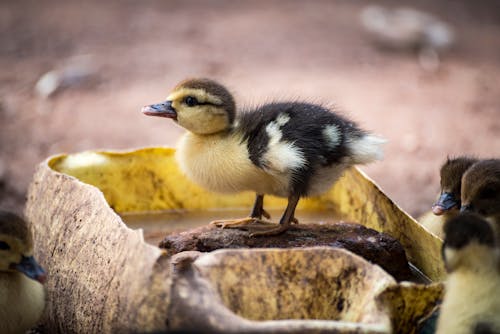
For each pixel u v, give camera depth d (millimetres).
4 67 17359
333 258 4695
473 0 26688
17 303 5297
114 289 4824
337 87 16781
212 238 5773
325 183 6320
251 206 7789
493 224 5844
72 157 7195
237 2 24938
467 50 20766
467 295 4355
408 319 4645
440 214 6344
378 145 6375
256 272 4617
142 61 18141
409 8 25016
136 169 7426
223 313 4203
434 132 14219
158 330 4242
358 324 4176
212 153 6312
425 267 5867
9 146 12852
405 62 19438
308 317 4656
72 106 15258
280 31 21547
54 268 5816
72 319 5465
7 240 5152
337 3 25500
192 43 19875
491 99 16484
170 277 4410
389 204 6371
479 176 5926
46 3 23484
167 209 7613
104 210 5379
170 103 6488
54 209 6062
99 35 20188
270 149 5973
